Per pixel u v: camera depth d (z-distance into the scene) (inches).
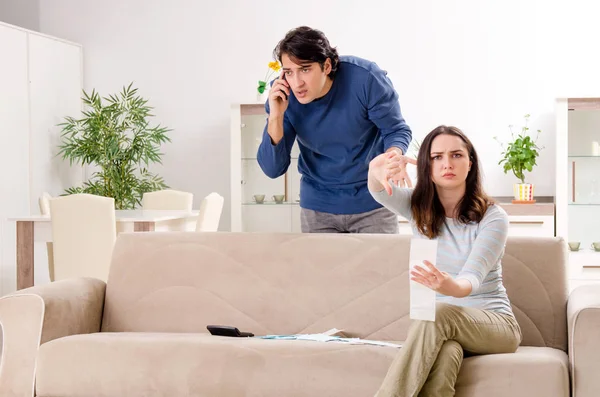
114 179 269.4
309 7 270.8
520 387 94.7
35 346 114.5
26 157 266.7
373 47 265.9
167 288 129.3
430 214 106.6
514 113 258.8
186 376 106.2
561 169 239.0
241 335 116.7
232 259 128.3
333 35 268.8
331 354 103.5
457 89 261.3
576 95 236.4
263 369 104.3
